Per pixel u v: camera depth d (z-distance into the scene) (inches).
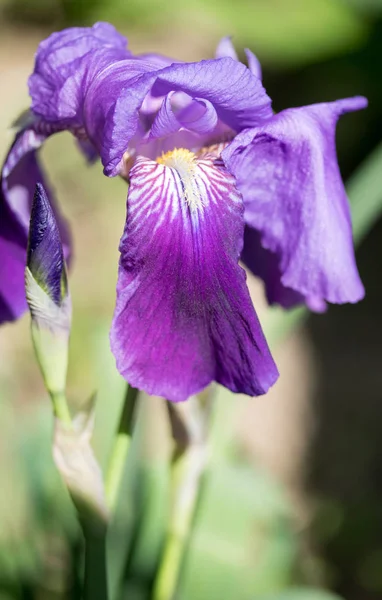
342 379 35.6
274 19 47.4
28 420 24.6
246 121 16.7
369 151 46.6
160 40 56.1
